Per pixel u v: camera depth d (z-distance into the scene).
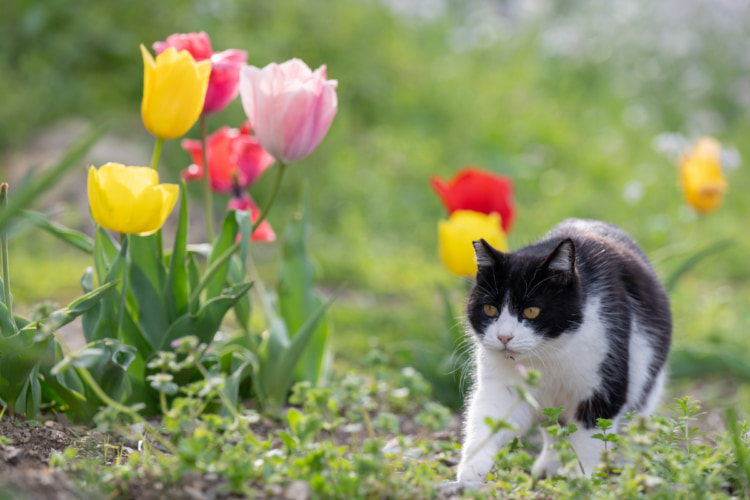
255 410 5.61
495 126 14.45
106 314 4.57
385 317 8.39
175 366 3.77
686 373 7.27
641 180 13.25
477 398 4.72
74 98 12.30
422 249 11.49
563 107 15.95
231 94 5.11
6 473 3.30
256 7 14.24
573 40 17.67
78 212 10.03
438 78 15.41
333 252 10.70
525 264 4.54
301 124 4.56
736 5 18.36
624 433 4.80
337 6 15.16
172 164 11.73
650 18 18.12
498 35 18.08
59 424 4.41
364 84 14.33
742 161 14.89
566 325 4.44
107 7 13.35
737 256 11.36
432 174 13.08
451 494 3.76
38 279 8.32
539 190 13.31
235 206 5.64
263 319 7.86
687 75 17.31
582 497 3.52
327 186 12.37
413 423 5.83
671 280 6.66
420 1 18.12
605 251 4.91
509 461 3.92
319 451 3.52
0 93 11.80
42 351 4.01
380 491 3.49
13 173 10.56
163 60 4.22
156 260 4.90
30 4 13.07
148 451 3.97
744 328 8.74
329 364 6.22
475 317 4.70
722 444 3.86
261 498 3.43
